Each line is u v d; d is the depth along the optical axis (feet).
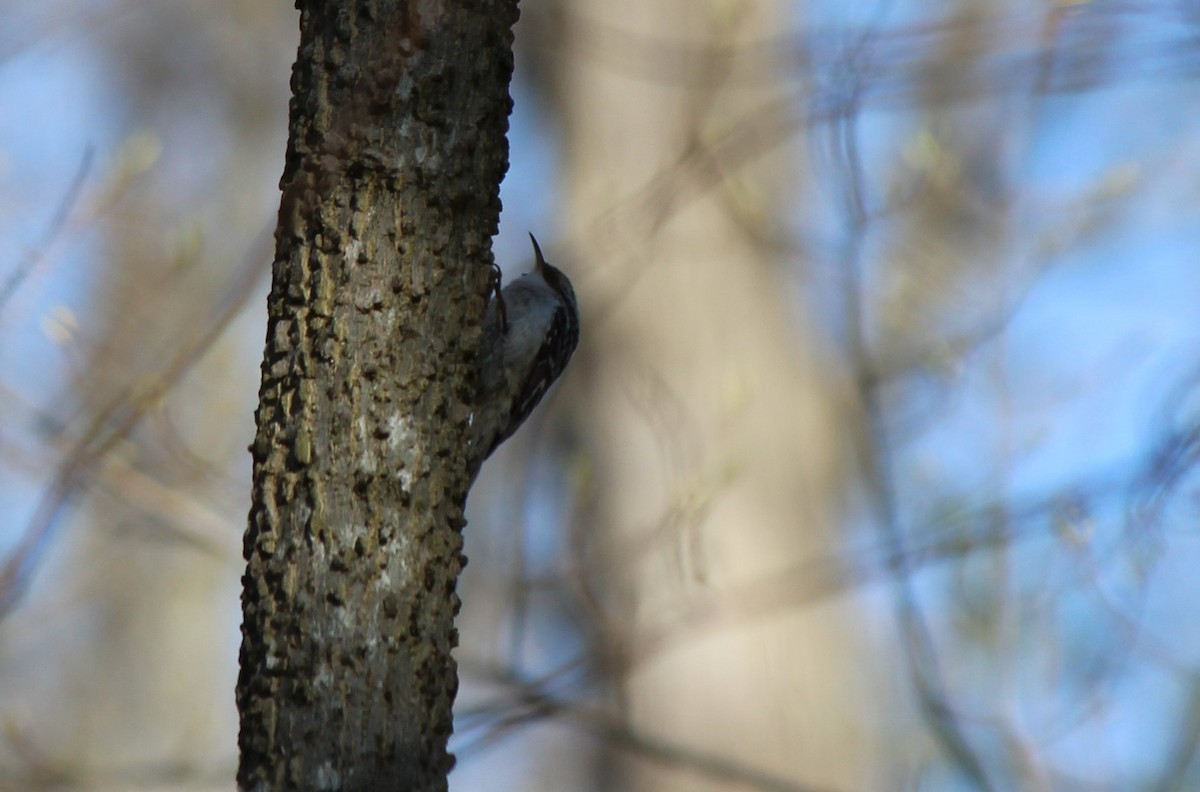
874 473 31.04
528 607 28.32
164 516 26.50
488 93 15.80
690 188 33.37
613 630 27.25
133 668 49.06
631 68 36.52
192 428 35.63
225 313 24.59
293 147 15.37
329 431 14.84
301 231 15.17
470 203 15.64
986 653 29.27
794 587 29.71
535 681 26.09
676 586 29.76
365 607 14.65
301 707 14.42
